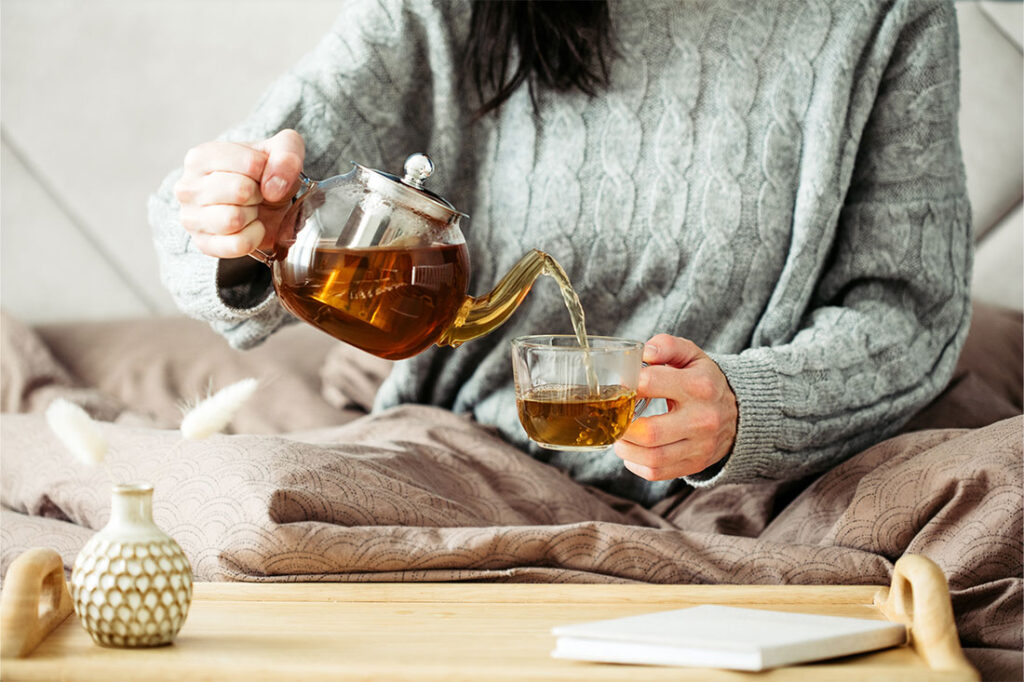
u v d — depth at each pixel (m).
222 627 1.25
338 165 1.62
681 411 1.38
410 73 1.64
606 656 1.18
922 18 1.66
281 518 1.35
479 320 1.32
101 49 2.54
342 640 1.22
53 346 2.31
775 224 1.63
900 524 1.41
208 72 2.57
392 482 1.42
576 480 1.67
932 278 1.66
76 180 2.57
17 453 1.59
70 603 1.26
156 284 2.60
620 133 1.62
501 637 1.24
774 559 1.39
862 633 1.21
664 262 1.63
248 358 2.26
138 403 2.17
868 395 1.58
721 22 1.62
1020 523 1.36
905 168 1.66
